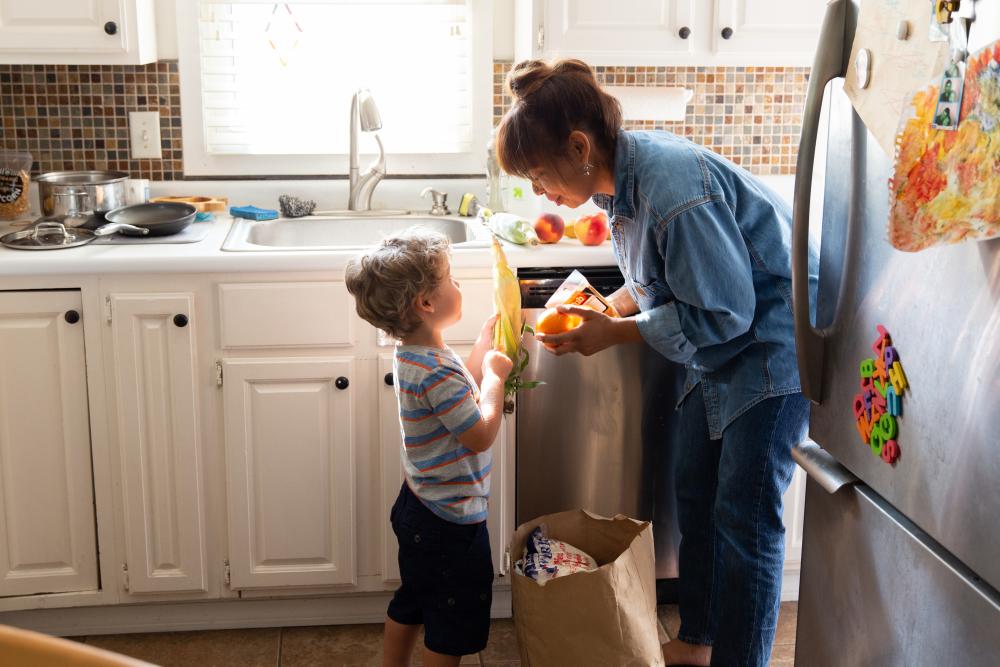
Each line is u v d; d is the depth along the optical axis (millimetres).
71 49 2422
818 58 1470
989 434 1209
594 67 2793
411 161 2885
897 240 1324
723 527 2027
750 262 1887
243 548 2371
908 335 1361
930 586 1371
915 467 1366
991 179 1149
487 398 1974
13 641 838
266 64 2775
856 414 1506
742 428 1965
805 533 1749
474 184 2910
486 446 1944
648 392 2377
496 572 2451
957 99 1196
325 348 2289
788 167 2920
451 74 2842
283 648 2414
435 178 2900
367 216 2744
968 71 1177
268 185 2846
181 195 2818
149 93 2750
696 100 2844
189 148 2797
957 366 1262
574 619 1945
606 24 2494
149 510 2344
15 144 2732
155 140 2775
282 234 2682
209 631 2486
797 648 1805
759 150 2900
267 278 2236
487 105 2867
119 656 832
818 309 1618
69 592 2381
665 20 2500
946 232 1233
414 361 1947
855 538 1570
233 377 2273
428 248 1931
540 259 2303
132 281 2217
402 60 2824
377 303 1920
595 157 1885
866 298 1460
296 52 2783
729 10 2506
